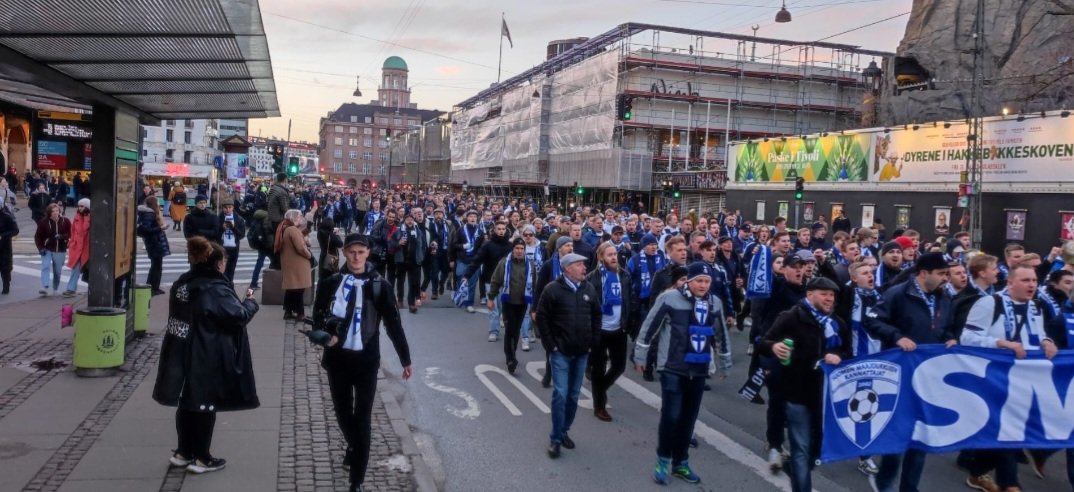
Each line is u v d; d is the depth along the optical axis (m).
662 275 9.41
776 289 8.83
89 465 6.08
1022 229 25.77
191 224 14.84
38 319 12.23
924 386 6.14
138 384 8.55
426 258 16.73
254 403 6.08
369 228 23.72
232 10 6.25
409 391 9.40
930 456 7.64
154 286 15.04
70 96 8.71
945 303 6.89
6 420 7.13
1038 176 25.30
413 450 6.95
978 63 28.47
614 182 52.03
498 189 75.88
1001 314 6.46
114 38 7.07
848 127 61.44
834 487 6.65
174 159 83.25
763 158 39.25
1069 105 33.75
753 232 17.59
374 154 178.62
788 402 5.99
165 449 6.52
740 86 58.75
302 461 6.45
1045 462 7.43
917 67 45.31
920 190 29.64
